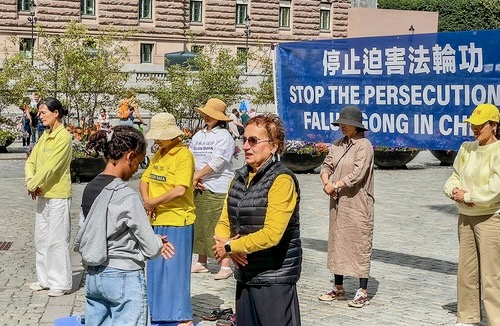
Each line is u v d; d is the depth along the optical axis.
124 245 5.20
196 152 9.44
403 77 9.71
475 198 7.23
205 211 9.51
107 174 5.33
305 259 10.93
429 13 62.75
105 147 5.34
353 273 8.46
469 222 7.46
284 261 5.43
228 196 5.61
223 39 53.81
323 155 22.38
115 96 24.97
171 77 28.05
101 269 5.20
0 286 9.16
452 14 67.75
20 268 10.12
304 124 10.93
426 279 9.76
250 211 5.39
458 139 9.22
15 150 28.14
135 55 49.84
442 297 8.89
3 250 11.25
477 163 7.36
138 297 5.21
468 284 7.55
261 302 5.42
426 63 9.45
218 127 9.43
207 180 9.45
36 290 8.95
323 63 10.63
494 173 7.16
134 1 49.53
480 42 8.89
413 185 19.88
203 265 9.92
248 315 5.53
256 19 55.22
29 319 7.81
